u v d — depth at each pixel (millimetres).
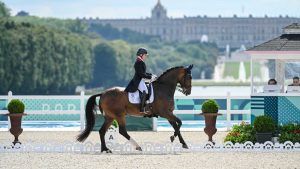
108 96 34531
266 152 34406
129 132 46281
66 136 43344
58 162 30672
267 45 38281
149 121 47250
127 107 34469
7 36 136625
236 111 47219
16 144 34875
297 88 37875
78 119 51688
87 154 33781
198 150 34906
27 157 32562
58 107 50625
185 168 28750
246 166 29312
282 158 31969
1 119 51156
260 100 37562
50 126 51219
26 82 138875
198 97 48000
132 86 34531
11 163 30406
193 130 47531
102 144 34531
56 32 173125
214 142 35219
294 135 35562
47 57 149125
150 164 29953
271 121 35500
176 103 50000
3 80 132875
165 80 35094
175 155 33250
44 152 34656
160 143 34719
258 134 35375
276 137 36156
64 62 160250
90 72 194000
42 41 147500
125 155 33312
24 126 51125
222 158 32031
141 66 34500
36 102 50000
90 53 198750
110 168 28703
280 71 39812
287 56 37906
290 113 37406
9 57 134750
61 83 159875
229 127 47219
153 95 34656
